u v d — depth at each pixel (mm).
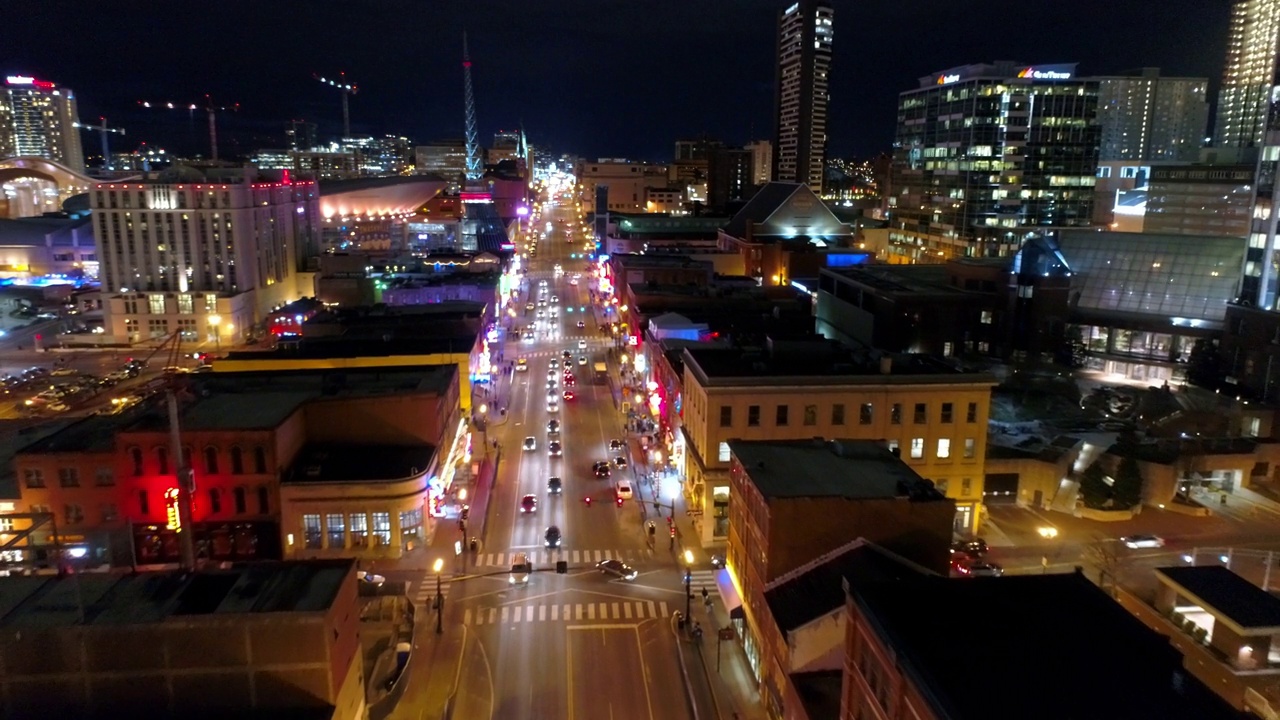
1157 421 94625
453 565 65625
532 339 157250
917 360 78812
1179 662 31047
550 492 80312
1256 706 46625
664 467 87312
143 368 129500
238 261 156875
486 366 116250
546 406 111250
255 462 64875
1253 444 81438
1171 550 67625
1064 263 122000
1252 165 184500
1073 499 76125
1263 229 101625
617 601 60438
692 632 55312
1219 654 49062
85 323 160250
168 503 62969
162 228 153625
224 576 43438
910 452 71375
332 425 72812
